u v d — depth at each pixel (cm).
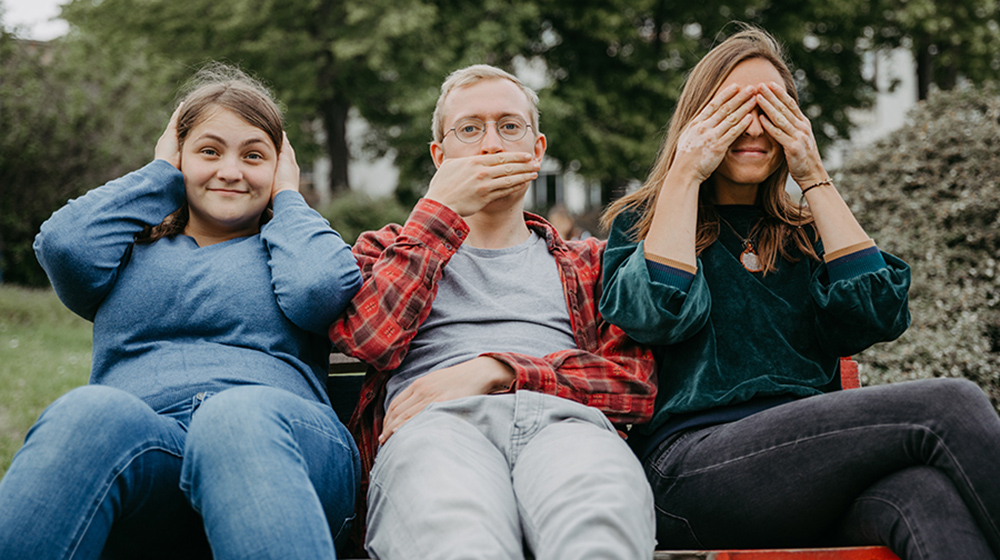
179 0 1499
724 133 188
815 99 1597
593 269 210
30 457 137
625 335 195
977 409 149
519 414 167
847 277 186
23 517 132
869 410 155
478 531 136
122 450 143
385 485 154
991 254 371
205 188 200
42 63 1153
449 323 195
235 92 202
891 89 1717
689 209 188
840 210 191
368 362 187
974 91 452
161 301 186
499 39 1465
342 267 187
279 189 208
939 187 389
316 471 161
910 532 146
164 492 154
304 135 1634
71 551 135
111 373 183
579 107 1486
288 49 1469
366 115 1644
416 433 159
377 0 1441
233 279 190
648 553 141
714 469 170
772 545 171
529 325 196
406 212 1498
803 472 160
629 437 200
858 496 160
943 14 1495
